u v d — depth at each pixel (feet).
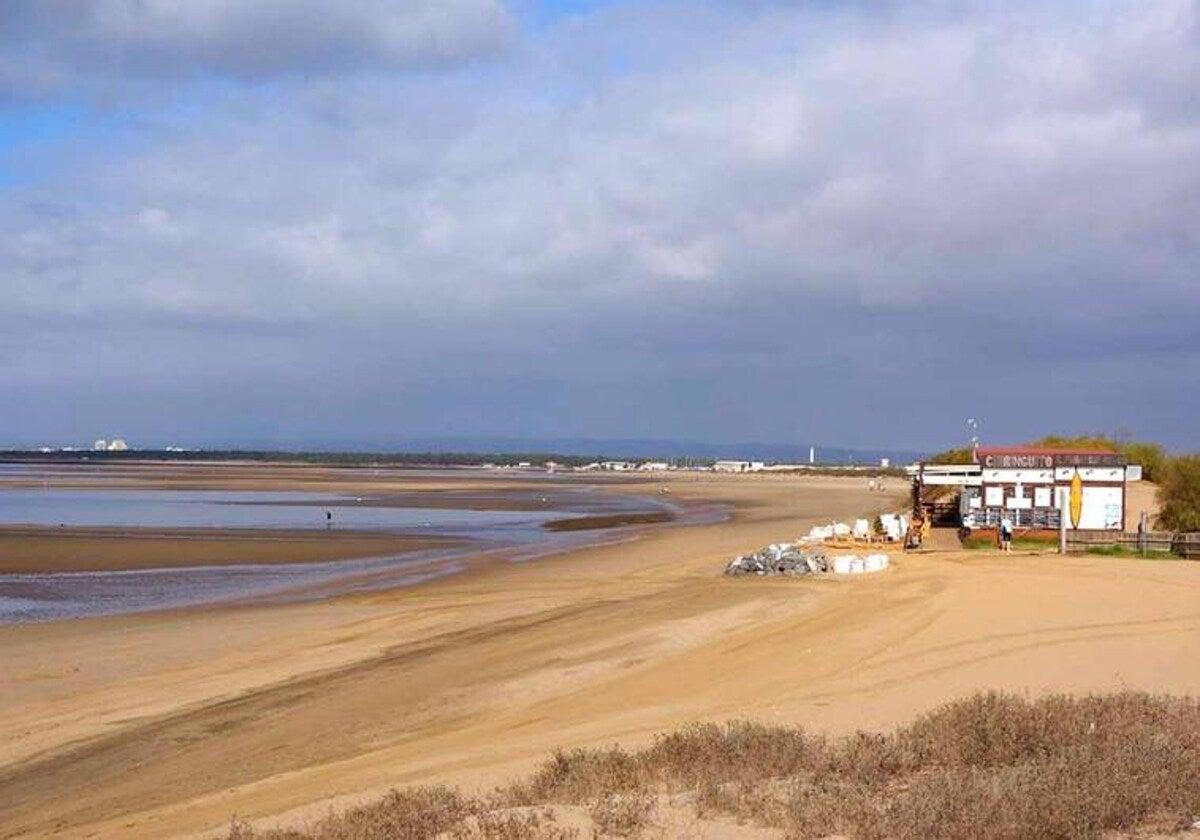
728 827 28.60
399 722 52.11
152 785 44.27
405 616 87.71
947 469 123.24
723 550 141.28
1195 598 75.92
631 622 75.20
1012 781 29.58
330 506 256.32
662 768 34.35
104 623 88.79
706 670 57.67
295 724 52.85
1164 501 134.21
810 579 95.30
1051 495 120.47
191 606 98.84
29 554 141.49
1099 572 91.86
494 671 61.82
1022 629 64.13
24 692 62.75
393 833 29.14
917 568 98.27
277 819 33.60
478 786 35.35
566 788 32.68
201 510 236.84
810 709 45.24
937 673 52.21
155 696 60.64
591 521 211.00
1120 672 50.49
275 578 119.96
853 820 28.17
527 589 103.76
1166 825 27.94
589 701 52.54
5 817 41.14
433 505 264.31
